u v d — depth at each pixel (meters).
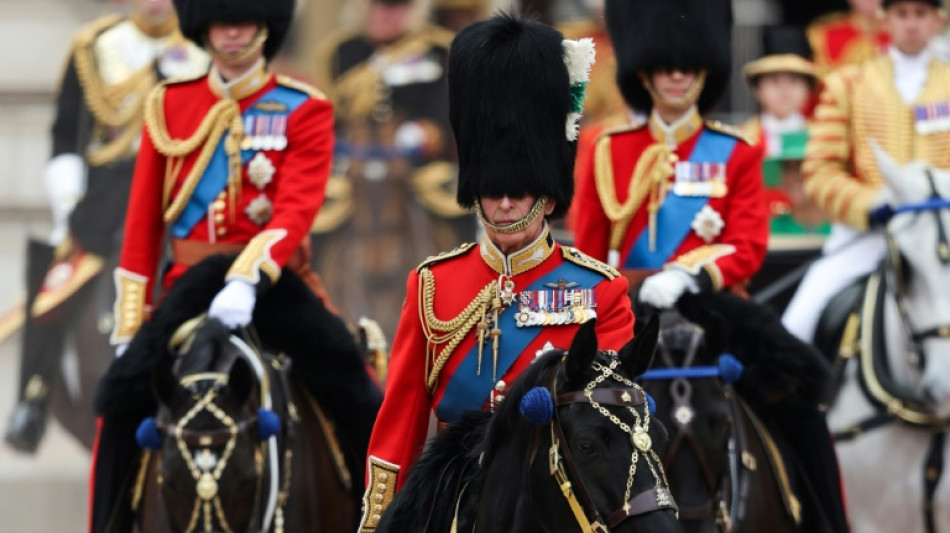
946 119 35.31
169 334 27.98
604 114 51.97
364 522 22.75
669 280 28.08
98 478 28.25
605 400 20.11
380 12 57.22
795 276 38.53
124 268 29.70
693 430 25.84
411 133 56.78
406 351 22.77
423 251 56.56
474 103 22.59
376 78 56.94
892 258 32.44
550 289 22.34
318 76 58.00
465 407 22.50
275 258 28.52
